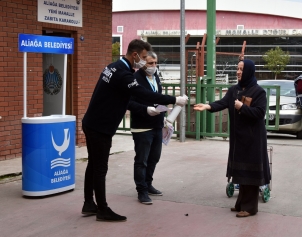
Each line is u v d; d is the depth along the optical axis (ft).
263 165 18.12
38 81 29.71
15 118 28.48
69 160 21.47
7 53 27.76
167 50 124.47
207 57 38.81
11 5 27.78
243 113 17.47
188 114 38.17
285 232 16.65
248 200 18.43
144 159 20.01
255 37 128.16
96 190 17.53
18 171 25.17
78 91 32.76
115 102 17.02
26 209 19.12
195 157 30.45
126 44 129.29
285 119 39.50
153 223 17.57
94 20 33.76
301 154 32.14
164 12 127.54
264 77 128.67
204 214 18.66
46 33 32.30
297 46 128.16
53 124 20.54
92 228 17.01
